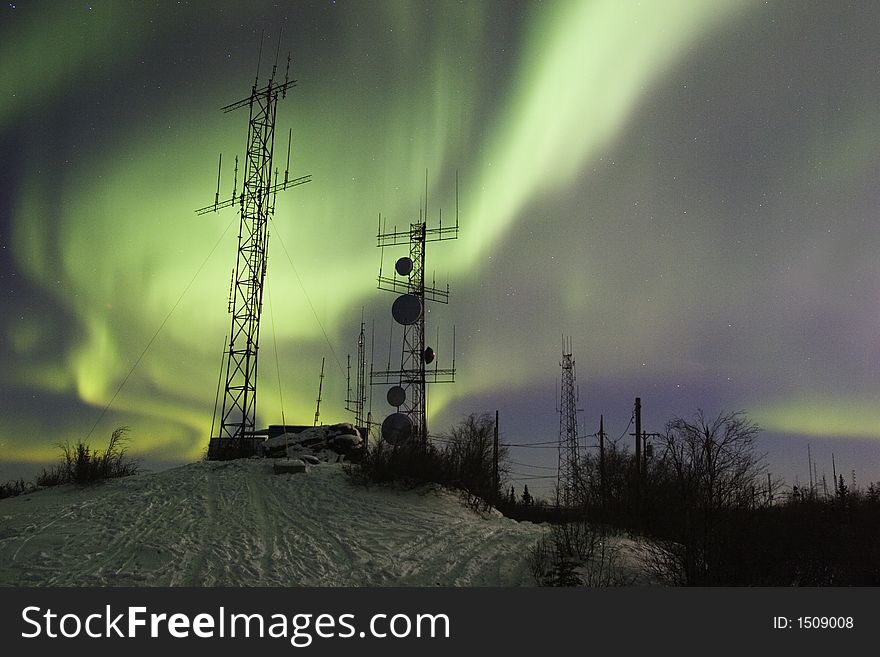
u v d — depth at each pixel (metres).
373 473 20.86
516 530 17.45
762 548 12.64
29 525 14.92
